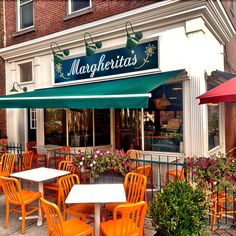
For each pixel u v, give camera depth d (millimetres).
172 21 6992
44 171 5414
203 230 3420
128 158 5281
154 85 5844
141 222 3383
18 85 10477
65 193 4547
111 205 4355
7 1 10852
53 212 3336
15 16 10633
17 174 5184
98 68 8352
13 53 10484
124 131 8711
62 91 7602
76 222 3764
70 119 9484
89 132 9297
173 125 7184
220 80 7820
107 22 7918
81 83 8734
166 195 3463
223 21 7941
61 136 9625
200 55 6629
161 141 7438
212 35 7879
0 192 6609
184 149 6820
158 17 7121
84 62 8672
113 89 6195
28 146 9688
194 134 6648
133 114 8227
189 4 6562
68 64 9062
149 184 6953
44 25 9703
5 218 5109
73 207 4312
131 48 7395
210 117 7820
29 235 4422
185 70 6652
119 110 8898
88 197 3707
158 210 3381
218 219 4461
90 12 8547
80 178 5719
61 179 4422
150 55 7297
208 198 3789
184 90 6828
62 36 8969
